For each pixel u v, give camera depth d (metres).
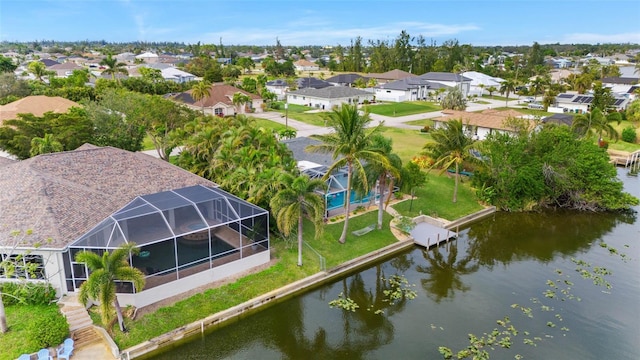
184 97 99.38
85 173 34.34
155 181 35.59
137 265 27.20
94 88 98.06
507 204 48.69
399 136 79.81
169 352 25.19
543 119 79.19
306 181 31.39
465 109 106.94
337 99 111.62
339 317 29.08
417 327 28.03
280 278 31.67
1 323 23.67
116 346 23.67
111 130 55.81
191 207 30.52
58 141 50.12
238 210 31.64
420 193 50.12
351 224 40.94
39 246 25.78
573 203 50.34
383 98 131.75
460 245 40.78
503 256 38.66
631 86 135.12
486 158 50.78
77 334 24.62
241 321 28.09
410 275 35.00
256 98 104.88
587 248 40.22
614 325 28.08
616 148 75.50
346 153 34.12
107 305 23.11
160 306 27.38
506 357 25.00
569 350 25.61
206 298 28.64
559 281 34.00
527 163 49.50
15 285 26.23
